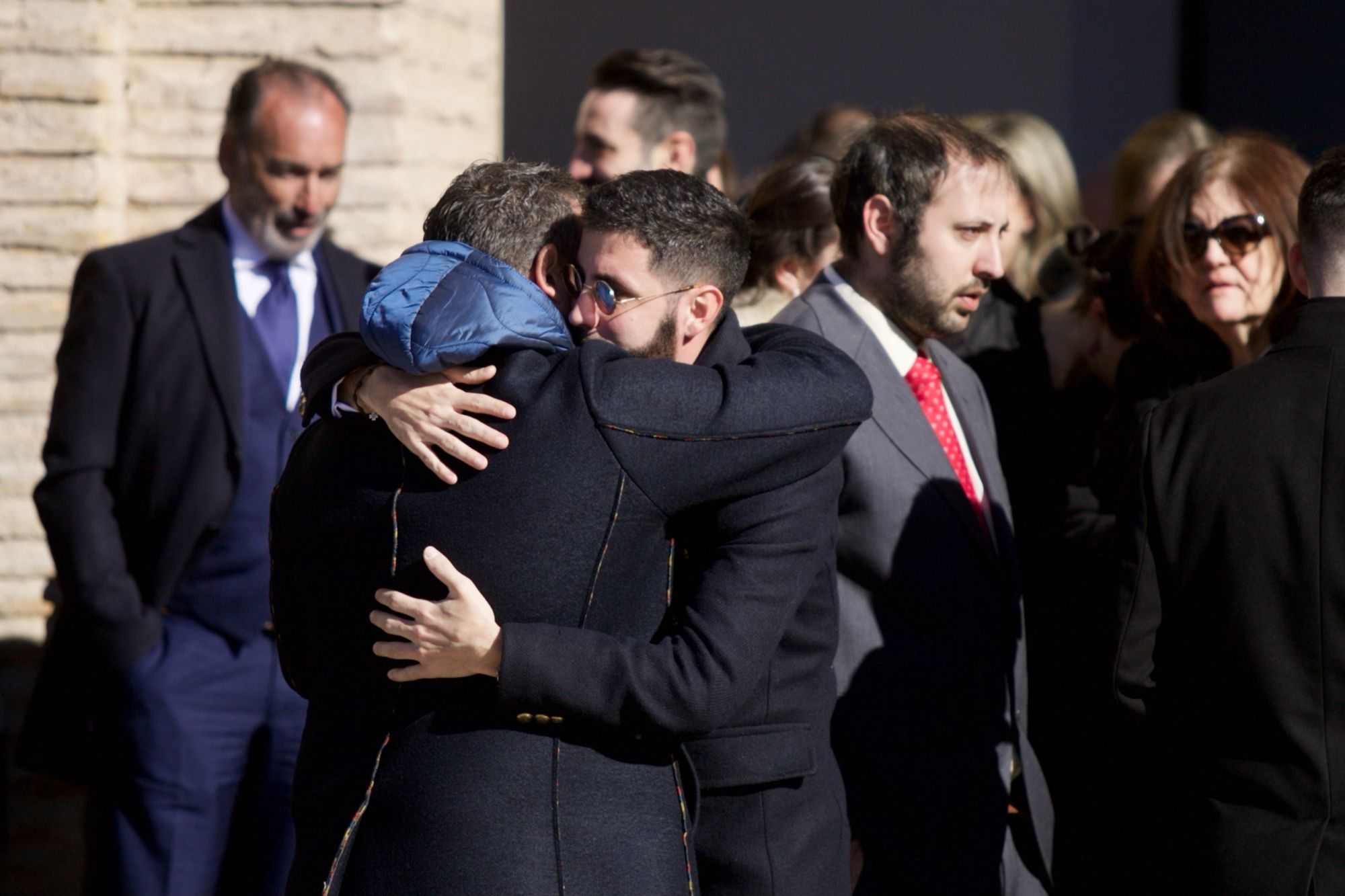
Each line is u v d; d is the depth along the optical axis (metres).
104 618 10.73
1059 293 14.66
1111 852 9.36
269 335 11.40
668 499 6.41
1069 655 10.22
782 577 6.53
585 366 6.46
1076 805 9.84
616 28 24.31
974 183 8.98
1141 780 8.12
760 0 24.27
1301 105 23.48
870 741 8.59
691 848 6.56
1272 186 9.80
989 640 8.89
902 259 9.08
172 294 11.10
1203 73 24.06
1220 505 7.38
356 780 6.41
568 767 6.34
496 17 16.25
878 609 8.76
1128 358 10.62
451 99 15.32
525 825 6.20
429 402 6.42
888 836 8.55
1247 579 7.26
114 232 13.84
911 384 9.38
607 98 14.55
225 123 11.87
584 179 14.72
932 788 8.59
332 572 6.67
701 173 14.97
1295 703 7.14
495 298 6.51
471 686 6.37
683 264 6.80
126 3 13.84
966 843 8.61
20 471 13.73
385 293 6.63
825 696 7.48
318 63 14.04
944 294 9.09
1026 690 9.38
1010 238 13.11
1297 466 7.20
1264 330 10.10
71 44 13.44
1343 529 7.06
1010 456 11.81
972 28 24.27
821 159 11.58
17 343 13.62
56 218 13.52
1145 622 7.74
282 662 7.57
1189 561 7.52
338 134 11.38
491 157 15.79
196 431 11.00
